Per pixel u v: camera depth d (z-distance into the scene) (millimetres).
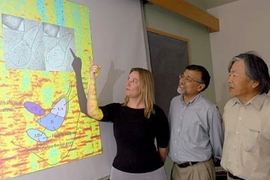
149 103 1604
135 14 2139
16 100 1260
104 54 1784
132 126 1550
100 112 1548
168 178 2463
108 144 1728
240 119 1444
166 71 2611
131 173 1526
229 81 1451
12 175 1220
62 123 1447
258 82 1378
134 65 2049
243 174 1398
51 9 1458
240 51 3439
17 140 1250
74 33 1577
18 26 1299
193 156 1706
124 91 1922
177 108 1823
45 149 1357
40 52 1380
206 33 3574
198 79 1722
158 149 1769
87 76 1632
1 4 1244
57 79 1447
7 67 1239
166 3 2420
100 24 1780
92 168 1602
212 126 1714
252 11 3332
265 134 1334
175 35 2854
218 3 3482
